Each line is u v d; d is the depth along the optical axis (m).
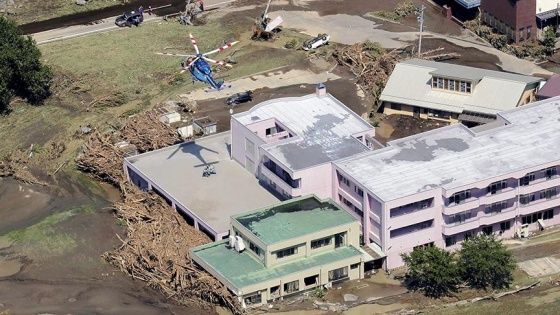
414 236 162.75
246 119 180.25
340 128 177.75
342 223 160.50
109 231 173.50
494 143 171.50
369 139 177.12
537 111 179.12
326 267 158.12
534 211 168.38
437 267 156.00
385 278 161.75
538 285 159.25
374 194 160.50
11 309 158.38
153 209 175.25
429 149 170.50
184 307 156.88
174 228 169.50
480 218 165.12
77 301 159.38
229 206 171.88
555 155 168.25
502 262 157.25
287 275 155.88
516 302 156.00
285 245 156.88
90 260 167.62
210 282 156.12
